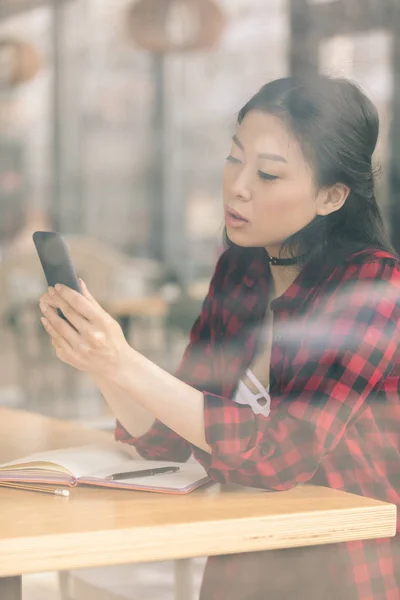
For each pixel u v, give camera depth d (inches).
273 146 56.8
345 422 50.8
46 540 39.3
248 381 60.2
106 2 118.3
